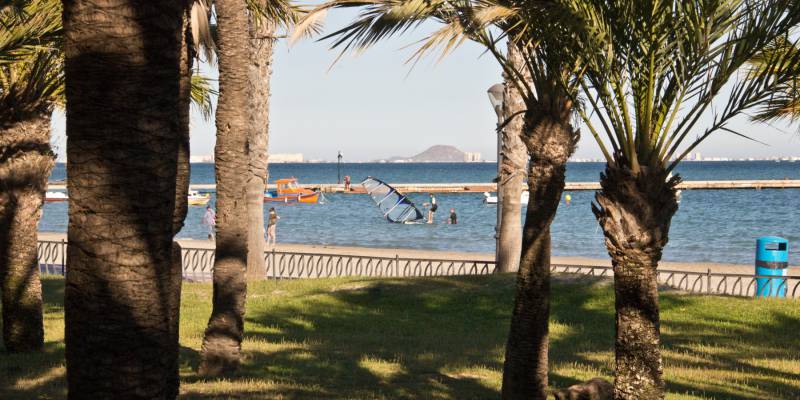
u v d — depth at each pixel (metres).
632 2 7.73
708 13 7.74
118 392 4.12
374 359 13.40
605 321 17.48
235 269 12.16
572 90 9.16
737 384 11.87
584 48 8.18
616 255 8.33
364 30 7.57
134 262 4.12
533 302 9.81
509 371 9.95
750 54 7.98
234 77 11.94
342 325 17.28
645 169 8.16
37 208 13.21
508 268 21.53
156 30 4.09
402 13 7.43
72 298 4.12
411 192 118.00
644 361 8.32
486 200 93.69
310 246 46.41
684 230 63.28
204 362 12.08
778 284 21.38
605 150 8.43
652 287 8.33
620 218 8.24
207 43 11.94
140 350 4.16
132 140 4.07
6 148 12.84
